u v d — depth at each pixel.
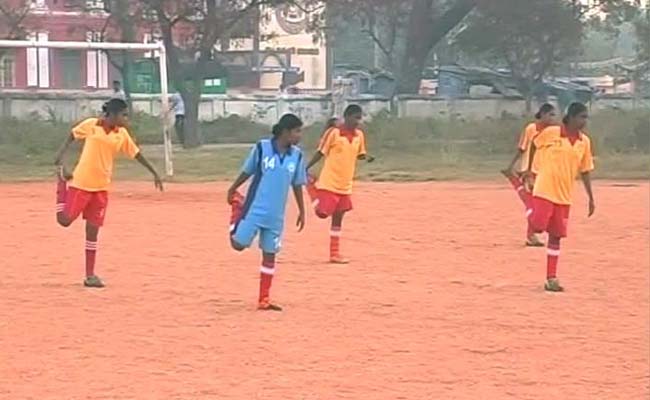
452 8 91.00
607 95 99.38
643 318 20.02
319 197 26.14
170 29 72.00
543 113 28.67
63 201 22.23
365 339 17.86
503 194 44.41
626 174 54.81
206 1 71.75
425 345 17.50
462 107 90.12
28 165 57.03
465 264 26.17
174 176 52.19
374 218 35.56
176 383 14.86
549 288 22.67
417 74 92.69
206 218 35.00
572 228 33.62
